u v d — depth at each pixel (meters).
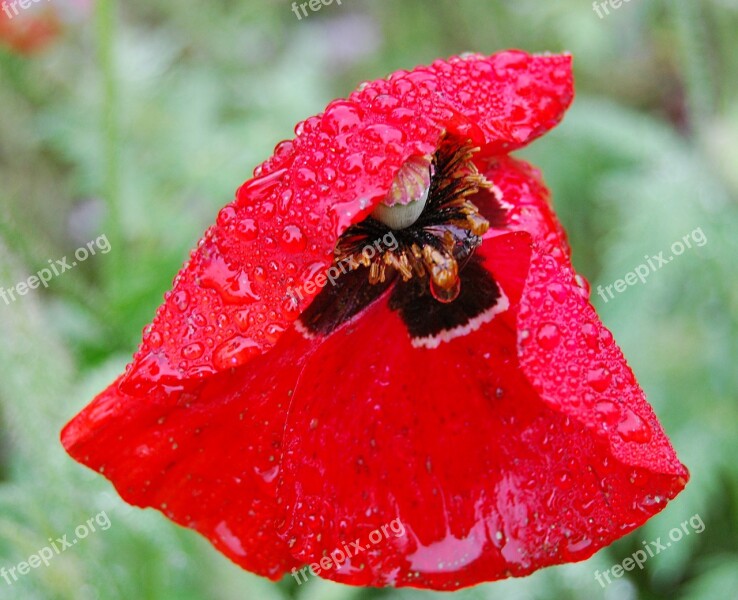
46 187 0.48
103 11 0.29
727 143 0.36
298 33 0.53
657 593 0.38
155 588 0.29
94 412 0.21
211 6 0.49
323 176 0.20
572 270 0.21
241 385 0.21
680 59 0.48
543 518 0.21
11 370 0.26
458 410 0.21
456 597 0.33
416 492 0.21
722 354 0.36
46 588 0.27
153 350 0.20
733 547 0.39
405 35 0.54
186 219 0.36
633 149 0.38
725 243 0.35
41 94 0.43
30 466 0.28
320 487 0.21
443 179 0.21
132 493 0.21
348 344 0.21
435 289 0.21
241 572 0.30
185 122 0.40
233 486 0.21
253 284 0.20
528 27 0.50
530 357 0.19
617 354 0.20
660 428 0.20
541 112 0.22
